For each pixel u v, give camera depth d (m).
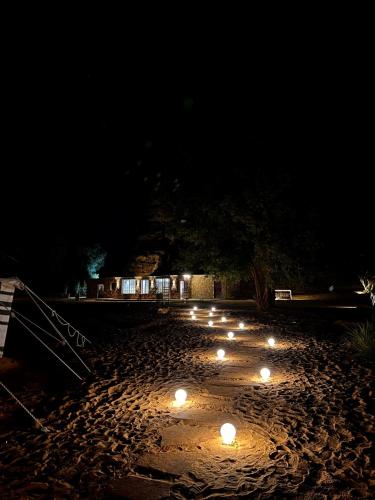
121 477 4.24
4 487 4.09
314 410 6.35
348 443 5.05
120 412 6.42
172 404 6.80
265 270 23.23
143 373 9.29
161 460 4.61
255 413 6.26
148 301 38.44
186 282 42.19
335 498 3.79
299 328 17.36
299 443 5.06
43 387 8.05
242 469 4.36
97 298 44.91
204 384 8.16
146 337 15.31
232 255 22.50
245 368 9.63
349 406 6.54
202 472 4.31
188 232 22.92
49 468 4.50
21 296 41.31
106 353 11.95
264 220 19.81
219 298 41.19
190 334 15.99
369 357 10.24
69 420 6.11
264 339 14.44
